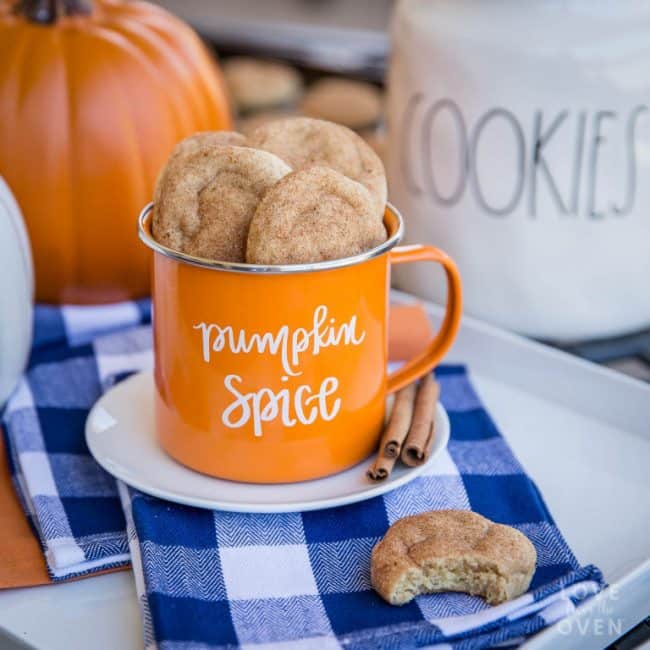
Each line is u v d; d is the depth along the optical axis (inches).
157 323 21.8
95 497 22.4
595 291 26.6
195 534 21.2
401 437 22.2
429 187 26.9
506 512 21.8
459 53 25.6
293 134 22.0
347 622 19.8
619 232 26.1
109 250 28.0
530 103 25.3
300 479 21.8
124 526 21.7
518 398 25.8
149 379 24.7
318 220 20.5
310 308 20.7
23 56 27.4
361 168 21.8
